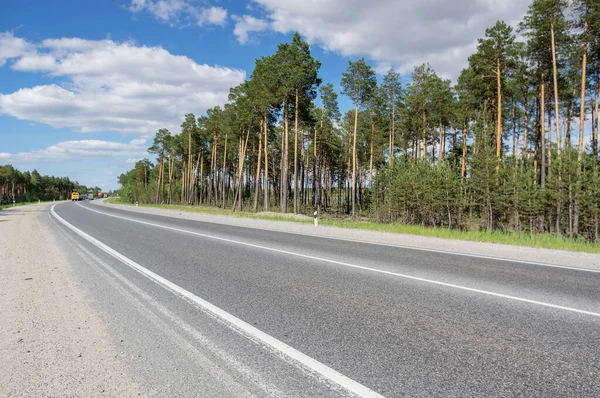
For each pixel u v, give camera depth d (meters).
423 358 3.34
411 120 38.78
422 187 25.91
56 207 43.84
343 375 3.02
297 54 33.16
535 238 13.85
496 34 26.97
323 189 69.12
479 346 3.61
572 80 30.66
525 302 5.09
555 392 2.78
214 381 2.92
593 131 29.17
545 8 23.55
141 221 20.41
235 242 11.44
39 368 3.14
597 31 22.77
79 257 8.70
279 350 3.50
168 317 4.43
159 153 75.69
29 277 6.60
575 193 21.91
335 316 4.48
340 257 8.71
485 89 28.64
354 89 34.38
